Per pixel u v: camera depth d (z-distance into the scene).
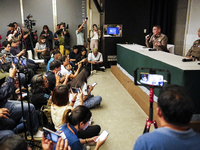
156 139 0.84
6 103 2.24
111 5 6.23
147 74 1.32
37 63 6.39
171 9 6.91
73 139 1.47
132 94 3.96
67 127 1.61
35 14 7.42
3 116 1.84
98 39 6.83
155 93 3.14
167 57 3.18
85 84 2.89
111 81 5.18
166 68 2.72
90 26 7.64
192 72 2.31
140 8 6.41
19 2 7.27
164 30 6.82
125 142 2.48
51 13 7.48
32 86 2.54
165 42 4.47
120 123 2.95
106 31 6.40
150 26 6.77
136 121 3.01
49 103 2.34
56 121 1.81
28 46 6.39
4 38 7.47
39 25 7.52
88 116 1.71
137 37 6.61
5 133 1.86
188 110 0.83
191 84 2.34
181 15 6.40
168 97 0.86
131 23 6.48
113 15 6.32
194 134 0.85
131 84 4.23
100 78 5.48
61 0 7.41
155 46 4.59
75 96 2.40
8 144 0.83
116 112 3.32
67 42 7.14
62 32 7.02
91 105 3.35
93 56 6.18
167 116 0.85
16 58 1.97
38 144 2.26
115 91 4.37
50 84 3.04
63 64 4.00
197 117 2.44
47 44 6.98
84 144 1.95
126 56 4.89
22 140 0.86
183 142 0.82
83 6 7.50
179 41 6.60
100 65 6.28
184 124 0.84
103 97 4.00
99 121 3.01
